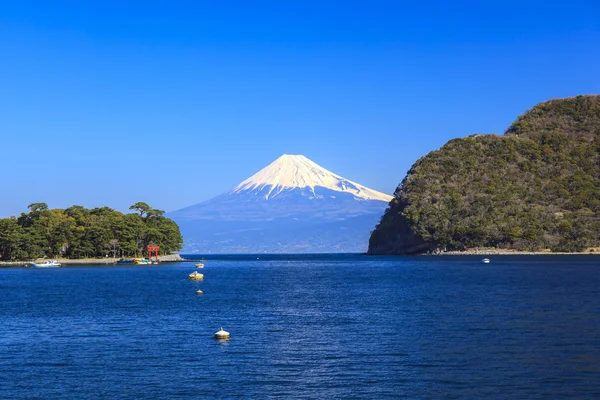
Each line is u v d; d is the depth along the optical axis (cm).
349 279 17850
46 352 6588
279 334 7500
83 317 9275
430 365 5831
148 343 7019
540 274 17900
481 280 15875
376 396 4994
